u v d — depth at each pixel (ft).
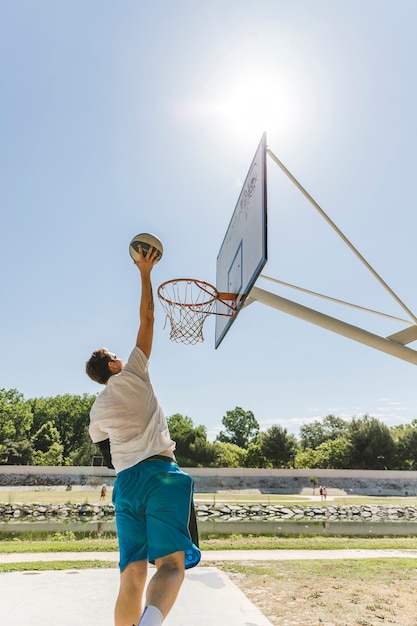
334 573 19.25
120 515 6.56
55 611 12.38
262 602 14.42
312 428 241.35
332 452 170.09
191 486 6.50
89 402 201.36
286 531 53.57
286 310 18.49
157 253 7.87
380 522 72.84
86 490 117.39
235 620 11.77
